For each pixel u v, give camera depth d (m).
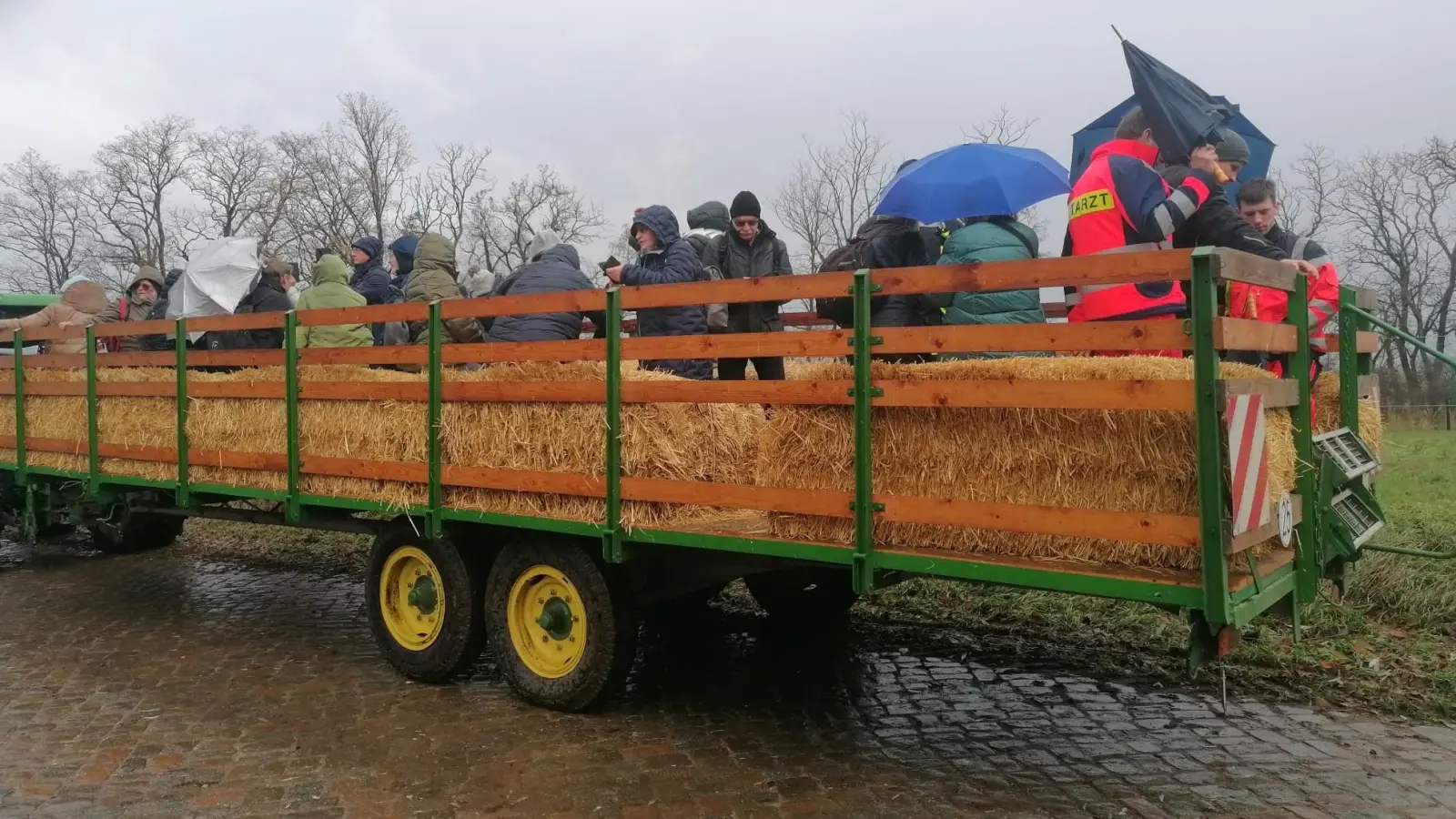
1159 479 3.05
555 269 5.78
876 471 3.53
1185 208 4.30
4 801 3.60
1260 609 3.14
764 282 3.70
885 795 3.59
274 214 33.97
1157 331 2.98
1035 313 4.47
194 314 8.10
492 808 3.51
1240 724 4.27
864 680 4.96
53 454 6.96
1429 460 11.55
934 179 5.00
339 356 5.09
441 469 4.67
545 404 4.36
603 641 4.32
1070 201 4.60
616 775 3.79
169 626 6.16
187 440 5.90
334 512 5.48
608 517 4.14
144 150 36.88
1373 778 3.69
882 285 3.46
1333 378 4.53
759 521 4.16
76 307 8.41
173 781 3.77
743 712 4.51
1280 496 3.28
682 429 4.13
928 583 6.47
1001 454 3.31
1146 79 4.74
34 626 6.17
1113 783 3.69
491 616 4.69
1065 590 3.11
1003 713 4.47
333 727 4.33
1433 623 5.30
